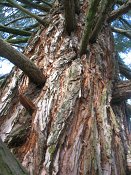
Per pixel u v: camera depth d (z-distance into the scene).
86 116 1.40
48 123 1.33
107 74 1.83
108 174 1.17
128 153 1.39
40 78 1.60
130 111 2.05
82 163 1.19
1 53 1.44
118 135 1.39
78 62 1.74
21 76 1.71
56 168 1.13
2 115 1.48
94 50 1.90
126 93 1.70
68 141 1.25
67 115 1.36
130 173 1.31
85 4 2.35
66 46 1.88
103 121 1.39
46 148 1.20
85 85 1.58
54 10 2.35
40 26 2.28
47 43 1.96
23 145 1.26
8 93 1.62
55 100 1.48
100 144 1.28
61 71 1.67
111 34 2.35
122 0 2.71
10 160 0.71
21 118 1.41
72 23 1.97
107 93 1.60
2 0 2.77
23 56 1.49
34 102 1.49
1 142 0.72
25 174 0.73
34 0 2.85
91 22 1.62
